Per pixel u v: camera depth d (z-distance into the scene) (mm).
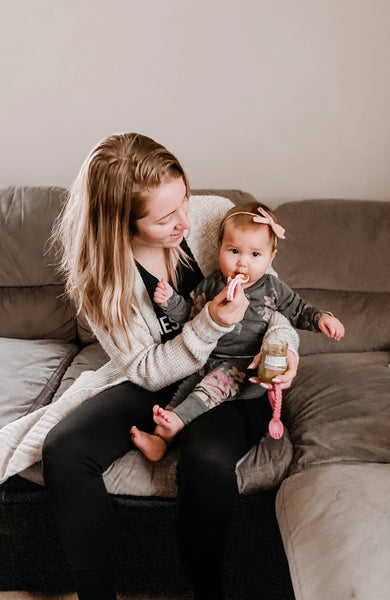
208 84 1948
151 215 1054
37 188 1828
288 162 2053
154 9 1846
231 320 1089
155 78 1944
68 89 1964
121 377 1292
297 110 1975
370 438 1225
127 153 1027
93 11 1854
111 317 1133
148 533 1210
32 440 1188
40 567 1285
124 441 1145
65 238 1210
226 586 1267
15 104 1990
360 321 1718
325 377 1506
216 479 1039
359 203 1812
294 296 1285
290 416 1394
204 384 1167
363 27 1849
